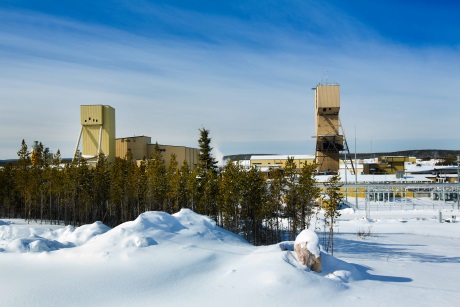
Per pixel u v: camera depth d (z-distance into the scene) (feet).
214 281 44.62
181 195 149.07
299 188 114.73
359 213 209.97
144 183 166.50
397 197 289.94
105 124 254.47
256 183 121.19
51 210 183.62
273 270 45.27
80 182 165.99
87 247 53.98
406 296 43.65
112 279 44.60
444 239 127.13
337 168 309.63
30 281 44.27
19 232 81.66
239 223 139.95
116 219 175.32
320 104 304.50
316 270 49.32
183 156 302.86
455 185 229.45
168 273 46.50
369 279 52.95
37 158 198.39
